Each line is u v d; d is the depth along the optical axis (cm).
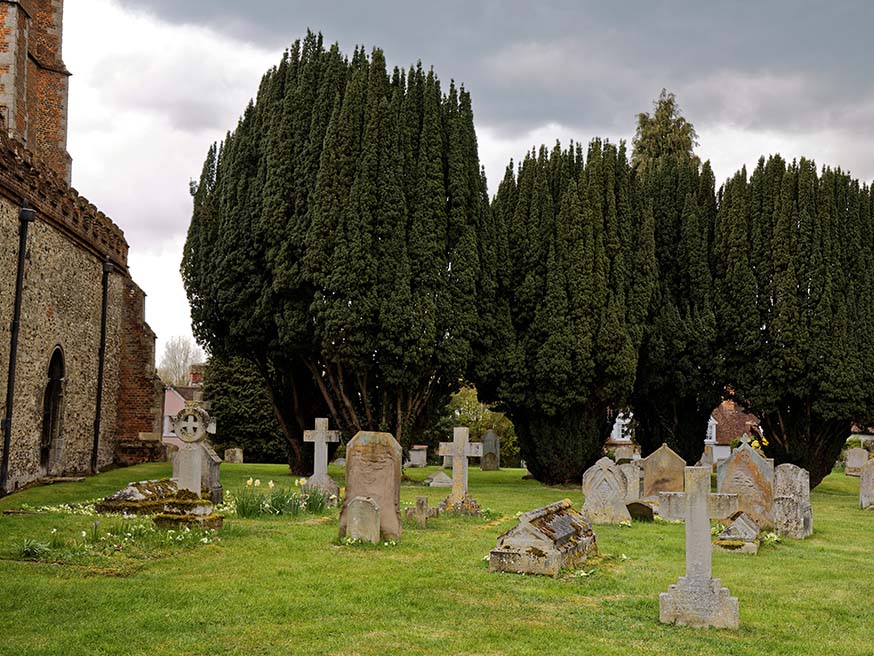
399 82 2853
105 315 2992
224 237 2880
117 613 971
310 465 3077
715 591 1009
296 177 2761
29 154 2167
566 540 1341
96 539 1365
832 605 1155
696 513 1021
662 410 3278
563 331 2900
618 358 2886
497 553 1269
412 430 2897
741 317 3109
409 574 1230
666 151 5522
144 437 3272
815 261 3020
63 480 2425
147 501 1706
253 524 1675
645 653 895
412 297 2647
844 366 2975
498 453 4294
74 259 2645
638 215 3148
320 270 2620
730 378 3162
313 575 1208
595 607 1081
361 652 868
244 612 996
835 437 3136
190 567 1233
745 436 2081
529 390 2961
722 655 901
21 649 829
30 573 1144
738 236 3152
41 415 2358
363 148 2675
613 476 1923
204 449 2050
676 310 3181
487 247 2923
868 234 3192
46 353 2383
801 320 3000
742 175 3206
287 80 2894
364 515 1473
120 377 3281
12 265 2075
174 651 849
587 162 3064
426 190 2728
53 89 3419
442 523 1805
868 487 2498
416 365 2633
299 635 916
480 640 923
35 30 3378
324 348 2625
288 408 3106
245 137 2948
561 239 2958
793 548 1667
